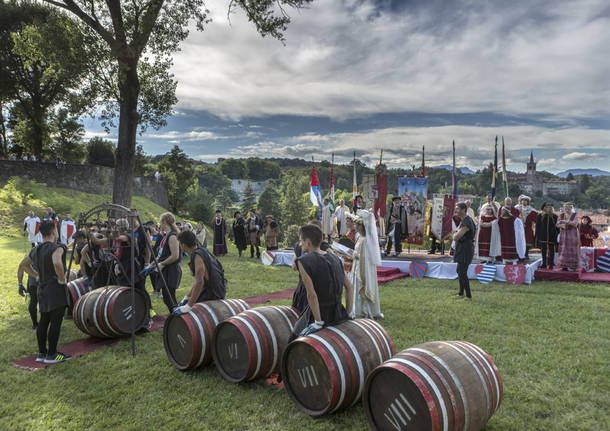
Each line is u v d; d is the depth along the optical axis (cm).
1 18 3181
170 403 402
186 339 471
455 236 852
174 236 672
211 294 521
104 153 4759
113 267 648
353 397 362
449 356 315
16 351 553
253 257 1614
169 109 2120
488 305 770
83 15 1642
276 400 404
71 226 1797
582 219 1144
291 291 944
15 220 2594
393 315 707
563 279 993
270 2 1675
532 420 359
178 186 5631
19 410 396
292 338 402
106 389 438
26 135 3934
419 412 293
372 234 691
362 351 368
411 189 1473
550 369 468
